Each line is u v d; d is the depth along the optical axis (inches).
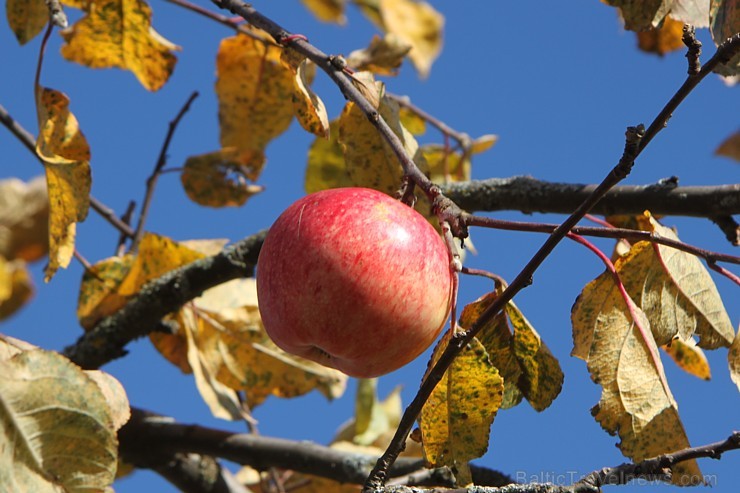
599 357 32.8
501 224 31.7
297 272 31.4
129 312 39.3
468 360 31.9
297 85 34.8
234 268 38.6
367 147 35.8
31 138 39.8
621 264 33.0
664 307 33.1
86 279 39.6
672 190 35.4
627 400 32.6
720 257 32.0
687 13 34.3
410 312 31.4
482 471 36.3
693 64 29.5
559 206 36.9
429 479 36.3
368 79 35.3
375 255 31.3
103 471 31.9
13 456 31.5
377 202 32.0
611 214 36.1
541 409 33.4
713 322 33.3
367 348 31.6
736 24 33.6
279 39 34.5
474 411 32.1
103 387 33.3
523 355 33.3
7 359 31.8
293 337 31.9
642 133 29.6
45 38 35.5
